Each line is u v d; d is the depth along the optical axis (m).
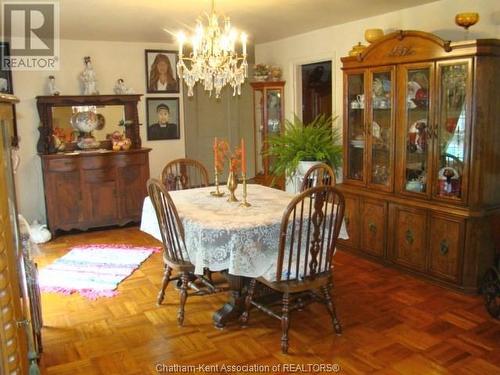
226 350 2.56
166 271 3.14
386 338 2.65
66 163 4.80
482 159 3.11
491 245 3.21
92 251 4.36
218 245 2.54
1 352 1.26
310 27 4.65
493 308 2.88
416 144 3.52
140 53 5.50
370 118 3.87
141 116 5.62
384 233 3.80
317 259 2.67
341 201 2.52
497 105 3.12
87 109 5.13
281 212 2.80
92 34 4.78
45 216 5.02
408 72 3.50
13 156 1.77
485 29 3.36
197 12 3.78
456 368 2.34
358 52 4.03
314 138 4.52
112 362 2.44
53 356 2.50
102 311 3.07
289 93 5.36
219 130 6.20
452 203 3.26
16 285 1.45
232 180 3.11
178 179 3.90
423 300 3.15
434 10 3.65
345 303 3.12
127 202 5.16
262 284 2.87
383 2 3.61
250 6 3.62
